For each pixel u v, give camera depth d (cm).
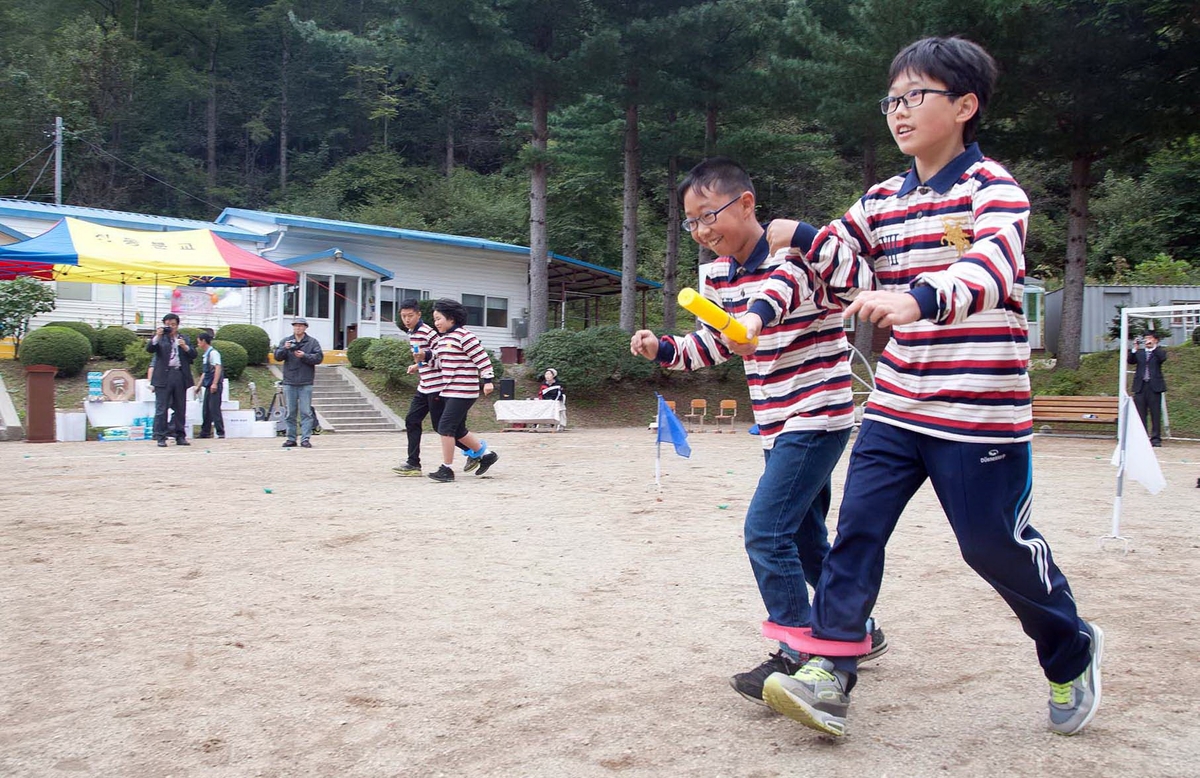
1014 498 255
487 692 313
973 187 250
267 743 269
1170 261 2920
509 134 5278
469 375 948
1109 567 521
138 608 423
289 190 4819
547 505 775
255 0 5059
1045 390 2073
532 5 2278
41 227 2452
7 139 3788
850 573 270
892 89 263
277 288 2573
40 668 338
